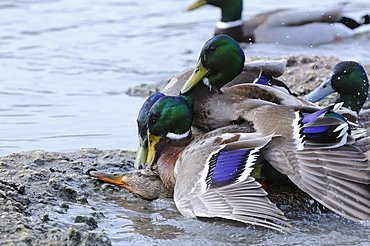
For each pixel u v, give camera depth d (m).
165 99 10.98
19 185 10.24
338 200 9.30
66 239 8.93
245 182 9.30
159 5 25.75
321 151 9.62
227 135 9.86
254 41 23.08
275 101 11.32
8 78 18.09
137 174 11.00
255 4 26.80
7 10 24.45
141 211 10.25
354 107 13.30
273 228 8.82
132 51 20.66
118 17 24.11
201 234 9.48
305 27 22.86
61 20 23.56
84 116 15.10
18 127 14.31
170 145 10.98
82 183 10.96
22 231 8.98
